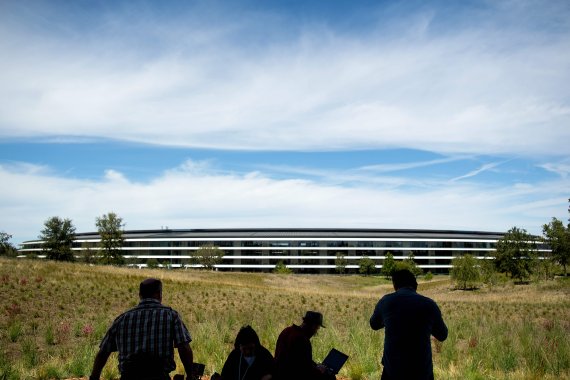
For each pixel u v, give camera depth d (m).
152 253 146.75
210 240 143.75
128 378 4.07
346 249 138.25
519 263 59.12
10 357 12.56
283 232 148.50
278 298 30.05
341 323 20.53
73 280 26.77
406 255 138.38
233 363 4.86
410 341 4.57
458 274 58.34
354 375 9.05
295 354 4.76
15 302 19.34
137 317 4.29
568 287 47.03
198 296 28.05
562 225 61.47
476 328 16.62
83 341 14.44
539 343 11.64
